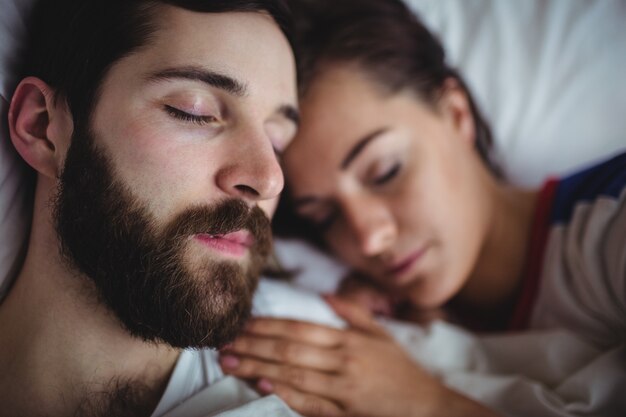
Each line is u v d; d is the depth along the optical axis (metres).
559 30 1.23
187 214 0.53
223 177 0.55
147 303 0.53
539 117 1.19
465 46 1.25
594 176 0.89
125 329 0.57
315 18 0.87
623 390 0.73
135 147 0.53
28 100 0.59
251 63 0.56
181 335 0.53
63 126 0.58
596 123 1.18
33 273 0.60
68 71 0.57
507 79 1.21
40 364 0.59
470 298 1.00
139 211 0.53
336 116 0.82
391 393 0.71
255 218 0.57
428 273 0.89
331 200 0.87
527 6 1.25
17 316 0.61
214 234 0.54
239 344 0.71
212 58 0.54
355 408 0.70
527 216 0.96
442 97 0.95
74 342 0.58
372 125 0.83
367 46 0.85
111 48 0.55
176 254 0.53
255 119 0.57
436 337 0.87
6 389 0.59
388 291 0.96
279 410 0.61
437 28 1.27
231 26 0.56
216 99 0.55
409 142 0.85
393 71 0.87
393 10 0.96
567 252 0.85
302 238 0.98
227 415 0.58
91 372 0.59
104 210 0.53
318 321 0.81
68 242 0.56
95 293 0.57
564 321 0.86
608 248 0.79
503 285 0.96
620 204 0.80
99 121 0.54
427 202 0.85
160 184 0.53
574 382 0.74
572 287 0.84
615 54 1.20
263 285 0.82
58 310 0.58
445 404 0.71
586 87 1.19
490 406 0.75
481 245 0.94
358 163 0.83
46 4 0.63
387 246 0.87
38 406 0.59
